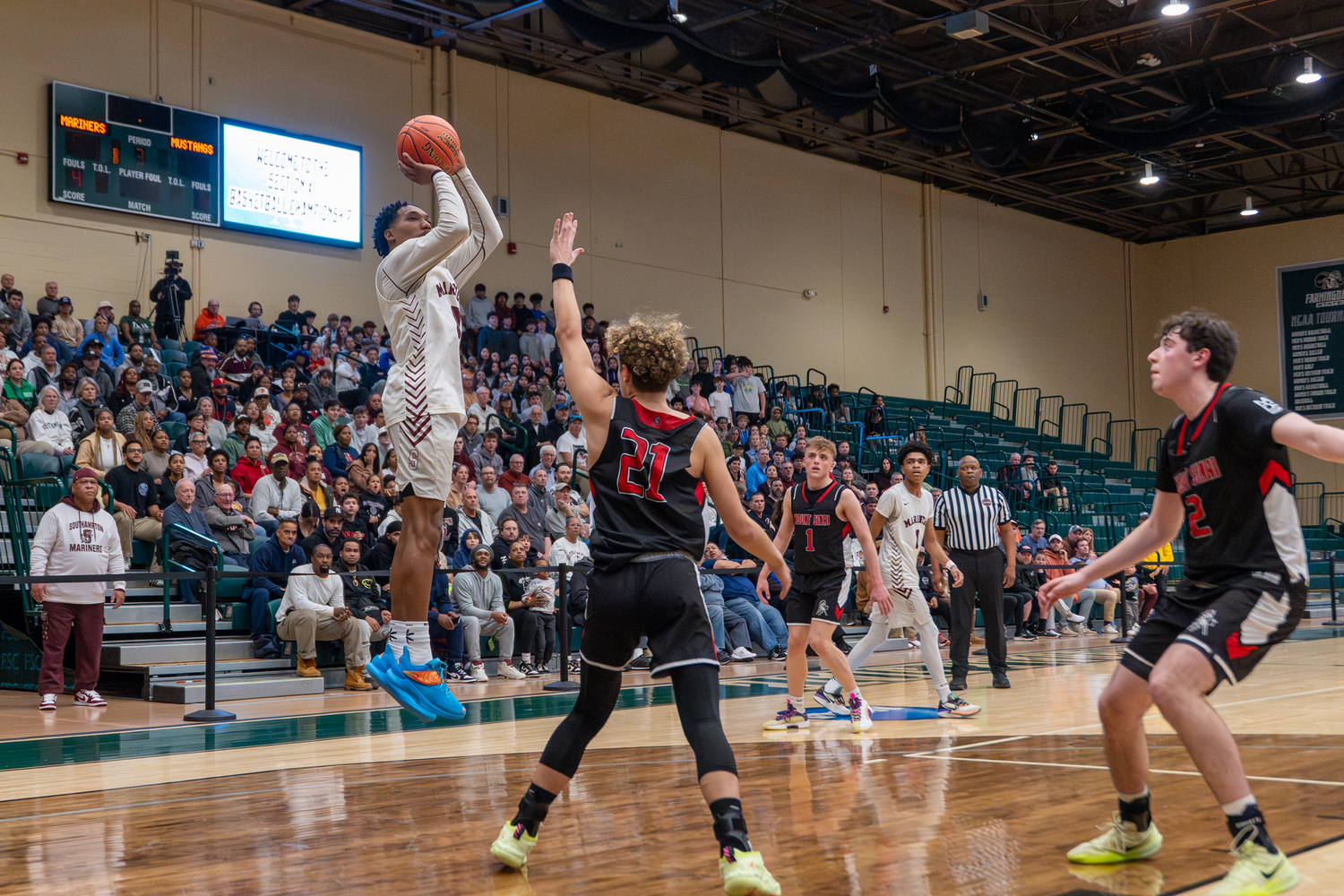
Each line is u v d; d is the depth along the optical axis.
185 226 15.50
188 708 8.53
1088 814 3.88
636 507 3.15
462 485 12.09
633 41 15.20
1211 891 2.86
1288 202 26.36
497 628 10.80
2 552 10.59
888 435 20.91
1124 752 3.16
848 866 3.21
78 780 5.20
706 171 21.30
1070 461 25.88
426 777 5.04
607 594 3.15
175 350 14.25
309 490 11.63
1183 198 26.31
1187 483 3.09
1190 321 3.11
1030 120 20.94
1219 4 16.77
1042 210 27.25
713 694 3.05
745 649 12.33
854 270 23.56
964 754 5.39
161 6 15.38
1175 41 18.34
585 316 18.97
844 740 6.03
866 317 23.67
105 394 12.59
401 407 4.02
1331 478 26.36
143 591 10.45
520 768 5.27
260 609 10.02
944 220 25.28
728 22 17.28
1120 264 28.91
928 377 24.69
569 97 19.44
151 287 15.17
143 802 4.54
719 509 3.26
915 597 7.09
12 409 11.36
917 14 17.81
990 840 3.52
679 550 3.14
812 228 22.92
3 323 12.50
